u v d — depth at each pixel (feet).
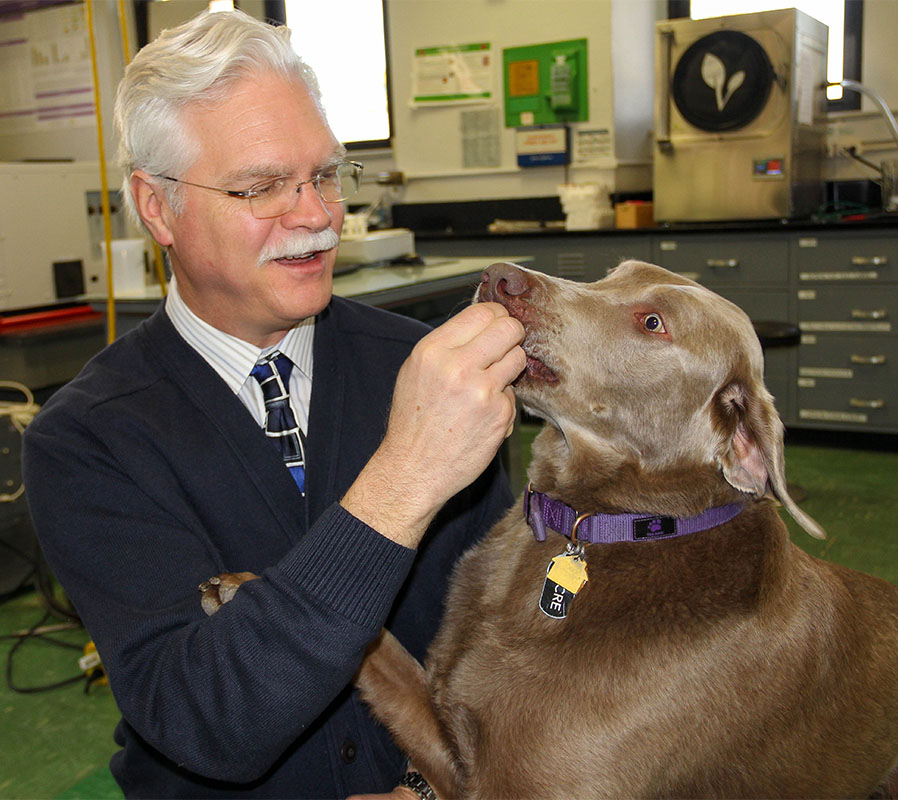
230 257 3.96
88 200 12.01
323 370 4.48
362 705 4.35
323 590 3.18
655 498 4.57
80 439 3.91
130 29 18.35
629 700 4.03
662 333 4.57
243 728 3.26
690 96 15.58
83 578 3.77
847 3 16.98
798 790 4.34
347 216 11.19
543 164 18.35
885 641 4.75
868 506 12.73
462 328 3.34
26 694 8.89
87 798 7.14
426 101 19.47
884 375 14.79
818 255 14.88
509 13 18.22
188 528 3.92
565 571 4.29
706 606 4.19
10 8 19.22
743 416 4.36
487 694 4.27
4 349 10.50
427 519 3.31
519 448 9.53
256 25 3.93
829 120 17.10
